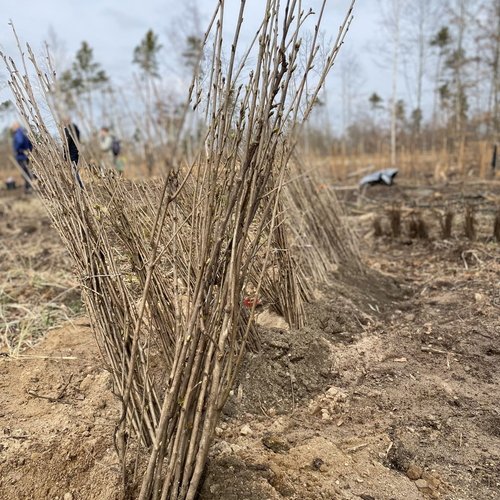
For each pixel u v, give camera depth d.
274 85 1.42
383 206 7.81
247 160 1.43
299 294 3.02
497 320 3.12
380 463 1.98
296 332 2.83
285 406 2.39
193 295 1.56
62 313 3.49
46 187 1.85
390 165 14.09
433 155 14.38
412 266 4.61
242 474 1.81
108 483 1.73
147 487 1.55
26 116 1.79
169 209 1.94
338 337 3.03
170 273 2.02
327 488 1.81
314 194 4.05
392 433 2.17
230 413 2.28
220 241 1.48
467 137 13.32
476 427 2.19
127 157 3.09
